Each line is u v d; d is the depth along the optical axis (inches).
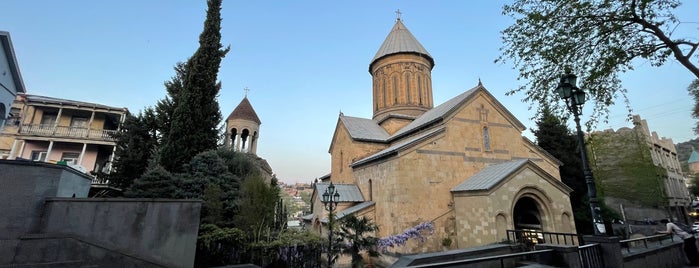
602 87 450.3
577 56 447.2
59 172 285.4
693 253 466.3
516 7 473.4
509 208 585.6
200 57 651.5
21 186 259.0
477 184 637.9
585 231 904.3
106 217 291.1
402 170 669.9
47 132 933.2
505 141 821.9
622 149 1342.3
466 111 789.9
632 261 356.2
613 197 1346.0
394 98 1136.8
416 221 646.5
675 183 1812.3
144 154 682.2
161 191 474.3
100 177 684.1
